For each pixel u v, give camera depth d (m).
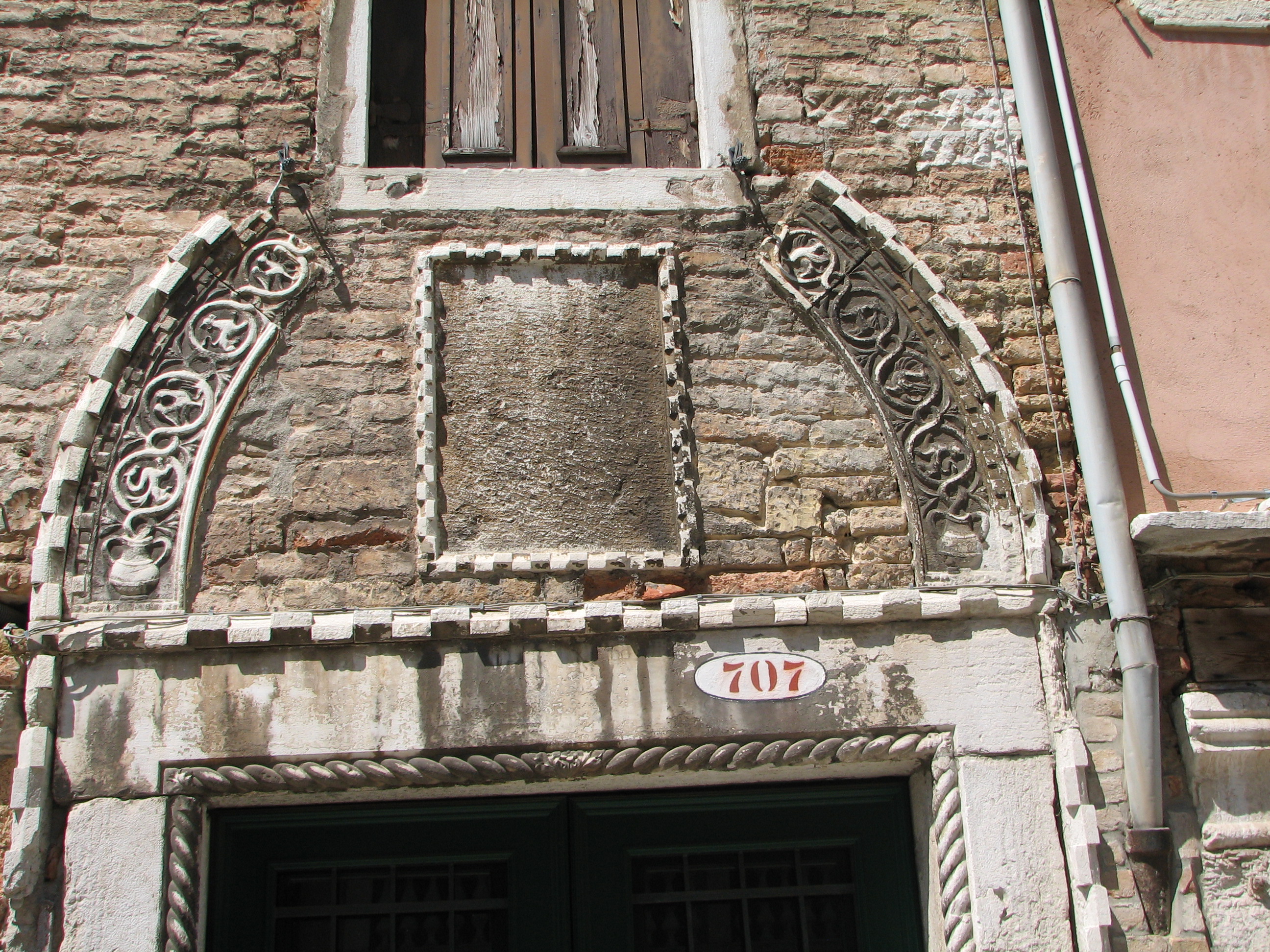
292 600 3.24
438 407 3.48
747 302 3.69
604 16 4.15
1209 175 3.90
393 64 4.02
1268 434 3.61
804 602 3.29
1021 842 3.15
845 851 3.41
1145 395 3.62
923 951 3.27
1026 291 3.78
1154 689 3.24
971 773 3.21
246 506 3.33
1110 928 3.06
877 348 3.67
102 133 3.65
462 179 3.72
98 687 3.07
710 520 3.43
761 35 3.99
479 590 3.29
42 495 3.26
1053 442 3.59
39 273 3.47
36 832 2.91
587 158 3.96
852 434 3.58
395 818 3.28
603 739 3.15
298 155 3.71
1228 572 3.45
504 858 3.29
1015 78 3.96
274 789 3.07
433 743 3.11
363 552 3.32
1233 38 4.10
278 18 3.86
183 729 3.06
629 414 3.54
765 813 3.39
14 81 3.67
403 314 3.58
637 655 3.23
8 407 3.33
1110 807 3.21
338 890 3.24
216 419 3.38
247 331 3.49
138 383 3.39
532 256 3.63
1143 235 3.80
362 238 3.64
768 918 3.33
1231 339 3.71
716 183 3.80
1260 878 3.14
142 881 2.93
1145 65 4.03
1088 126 3.93
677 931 3.29
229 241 3.57
